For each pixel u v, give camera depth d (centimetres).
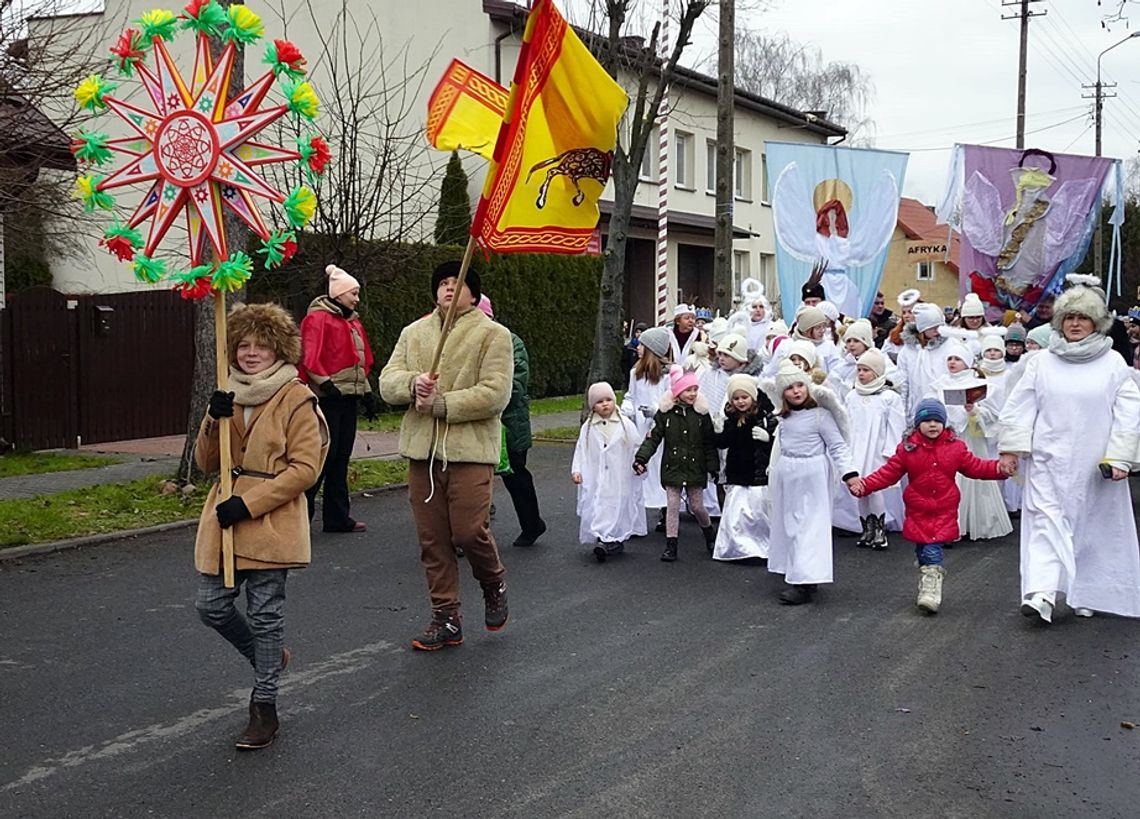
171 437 1614
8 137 902
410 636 671
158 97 497
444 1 2411
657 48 1683
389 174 1664
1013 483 1148
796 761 487
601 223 2728
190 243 505
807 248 1494
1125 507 734
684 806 440
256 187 490
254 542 489
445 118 788
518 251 606
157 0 2248
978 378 1083
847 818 432
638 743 505
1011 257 1584
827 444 774
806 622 720
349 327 972
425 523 639
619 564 887
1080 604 738
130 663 611
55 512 985
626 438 903
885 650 659
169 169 495
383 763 479
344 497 984
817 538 763
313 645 652
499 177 588
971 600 786
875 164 1491
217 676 590
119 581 793
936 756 495
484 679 593
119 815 426
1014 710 556
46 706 543
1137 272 4616
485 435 632
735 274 3488
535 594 783
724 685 589
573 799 445
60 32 924
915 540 756
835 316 1300
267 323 498
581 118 611
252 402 494
